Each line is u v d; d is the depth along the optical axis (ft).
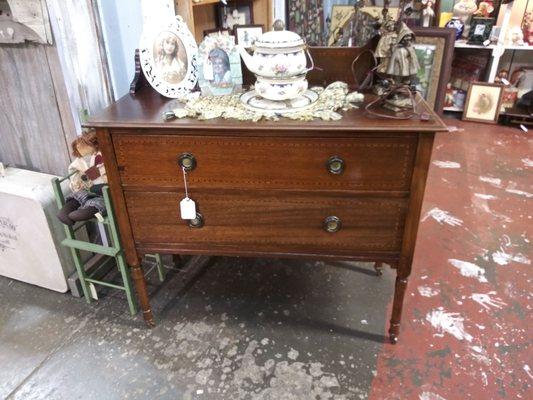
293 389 4.39
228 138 3.99
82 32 5.13
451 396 4.26
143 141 4.09
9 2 5.18
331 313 5.35
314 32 9.20
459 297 5.52
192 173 4.21
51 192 5.32
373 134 3.80
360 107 4.20
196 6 6.36
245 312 5.40
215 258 6.41
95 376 4.58
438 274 5.92
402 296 4.62
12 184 5.39
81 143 5.00
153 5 5.53
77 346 4.96
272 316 5.33
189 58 4.79
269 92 4.19
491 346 4.80
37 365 4.72
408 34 3.91
